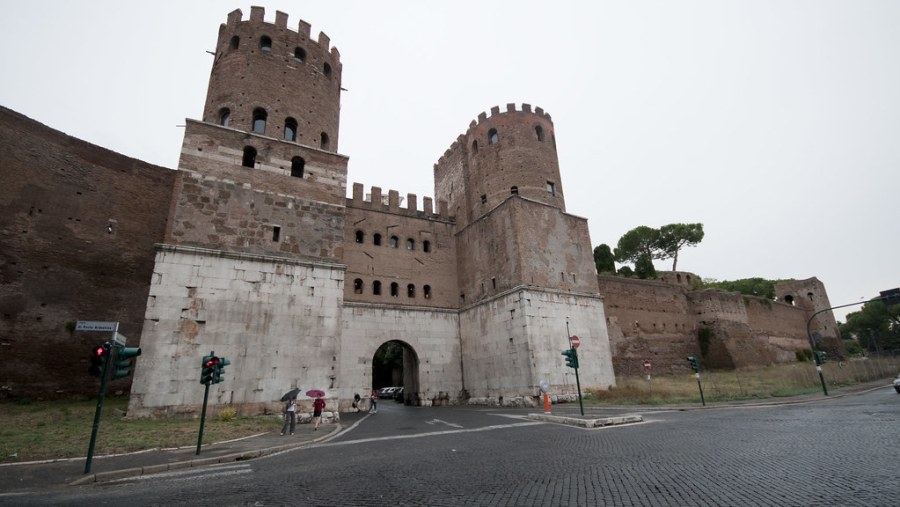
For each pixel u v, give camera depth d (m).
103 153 26.27
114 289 25.17
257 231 22.88
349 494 7.62
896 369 50.44
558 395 29.25
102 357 11.07
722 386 32.56
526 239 32.41
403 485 8.12
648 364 31.36
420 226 38.78
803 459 8.75
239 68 25.95
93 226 25.05
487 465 9.69
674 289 48.91
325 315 22.86
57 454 12.07
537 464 9.55
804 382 35.50
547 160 38.41
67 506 7.44
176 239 20.92
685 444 11.36
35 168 23.30
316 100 27.98
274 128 25.53
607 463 9.31
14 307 21.55
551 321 31.00
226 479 9.43
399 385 64.94
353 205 36.03
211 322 20.36
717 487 6.94
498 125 39.31
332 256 24.31
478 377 33.66
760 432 12.91
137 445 13.35
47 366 22.09
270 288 22.03
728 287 81.38
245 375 20.33
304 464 10.90
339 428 18.55
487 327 33.47
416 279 36.88
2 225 21.69
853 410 18.03
